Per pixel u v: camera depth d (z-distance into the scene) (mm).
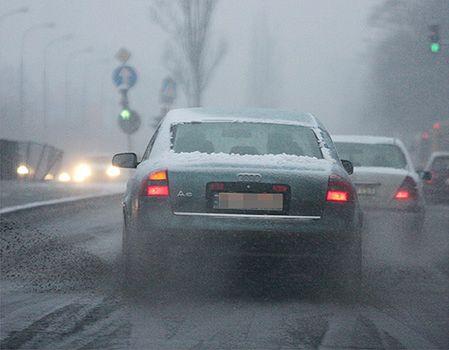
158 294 22375
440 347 17484
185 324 19234
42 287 23531
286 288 23719
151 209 21406
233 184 21328
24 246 31859
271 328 18953
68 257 29250
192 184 21391
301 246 21406
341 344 17578
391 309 21344
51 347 16938
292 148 22953
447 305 21984
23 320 19328
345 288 22000
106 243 33594
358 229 21844
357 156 38125
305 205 21391
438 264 29625
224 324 19281
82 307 20828
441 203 67750
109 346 17109
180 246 21406
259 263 26078
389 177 36062
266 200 21375
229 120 23812
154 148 23312
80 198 52938
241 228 21109
